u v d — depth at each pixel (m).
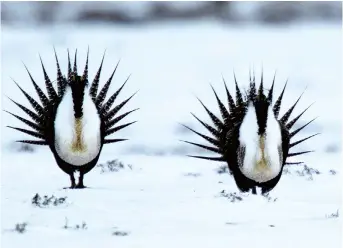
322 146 55.09
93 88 32.19
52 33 156.00
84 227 24.98
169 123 70.00
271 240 23.28
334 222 26.09
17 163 42.94
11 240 23.14
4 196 30.33
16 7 177.38
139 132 63.84
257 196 30.47
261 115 29.92
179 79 107.56
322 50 139.38
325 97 90.12
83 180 35.53
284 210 28.33
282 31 171.75
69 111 31.16
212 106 83.56
